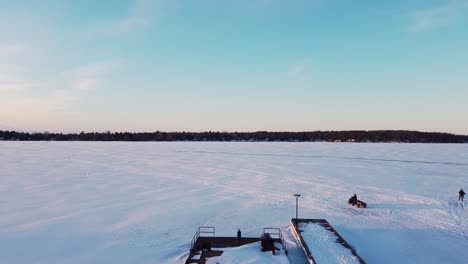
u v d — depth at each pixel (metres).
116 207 21.48
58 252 14.30
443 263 13.23
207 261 12.56
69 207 21.48
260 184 29.78
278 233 16.23
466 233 16.59
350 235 16.27
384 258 13.65
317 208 21.28
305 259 13.11
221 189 27.52
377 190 26.98
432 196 24.70
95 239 15.79
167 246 14.95
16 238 15.89
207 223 18.20
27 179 32.19
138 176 34.47
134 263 13.25
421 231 16.89
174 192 26.30
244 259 12.66
